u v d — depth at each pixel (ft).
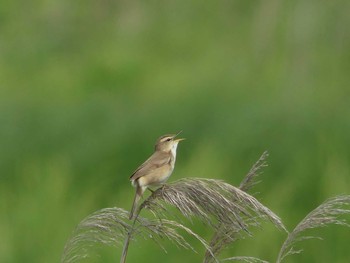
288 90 60.23
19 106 55.88
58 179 43.27
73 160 49.42
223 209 19.74
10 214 40.04
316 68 74.33
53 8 100.63
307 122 48.67
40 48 95.25
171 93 61.41
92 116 53.11
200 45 95.86
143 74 83.61
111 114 53.16
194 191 19.89
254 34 87.51
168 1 103.24
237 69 76.54
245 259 21.66
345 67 74.79
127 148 50.70
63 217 40.22
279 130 48.57
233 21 96.78
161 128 51.42
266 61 78.02
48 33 98.27
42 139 52.19
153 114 52.37
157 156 23.99
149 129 51.34
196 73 77.15
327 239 38.52
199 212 19.69
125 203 42.50
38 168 45.01
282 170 46.75
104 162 49.47
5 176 48.29
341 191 43.16
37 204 40.57
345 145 46.62
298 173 44.91
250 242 36.76
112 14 102.94
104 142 50.55
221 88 59.26
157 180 23.59
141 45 97.09
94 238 21.31
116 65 83.25
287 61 76.79
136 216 20.48
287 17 84.94
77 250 21.66
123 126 51.42
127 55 90.63
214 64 82.33
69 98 69.26
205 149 46.70
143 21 101.81
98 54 92.38
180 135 51.16
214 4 100.01
